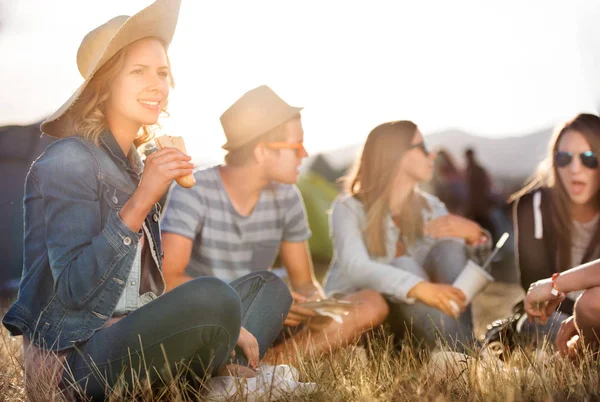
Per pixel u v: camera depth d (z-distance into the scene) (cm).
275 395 234
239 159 369
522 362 264
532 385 242
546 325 311
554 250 329
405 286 357
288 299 299
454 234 390
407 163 391
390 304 368
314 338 335
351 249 388
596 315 261
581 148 317
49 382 230
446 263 385
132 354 227
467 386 244
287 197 391
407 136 392
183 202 361
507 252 919
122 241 226
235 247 374
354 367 263
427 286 355
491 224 1007
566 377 249
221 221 371
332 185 1062
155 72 249
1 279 824
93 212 235
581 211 324
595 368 250
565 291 279
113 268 227
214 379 242
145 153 279
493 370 256
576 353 264
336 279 405
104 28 255
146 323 226
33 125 967
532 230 335
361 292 361
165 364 230
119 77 247
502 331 318
